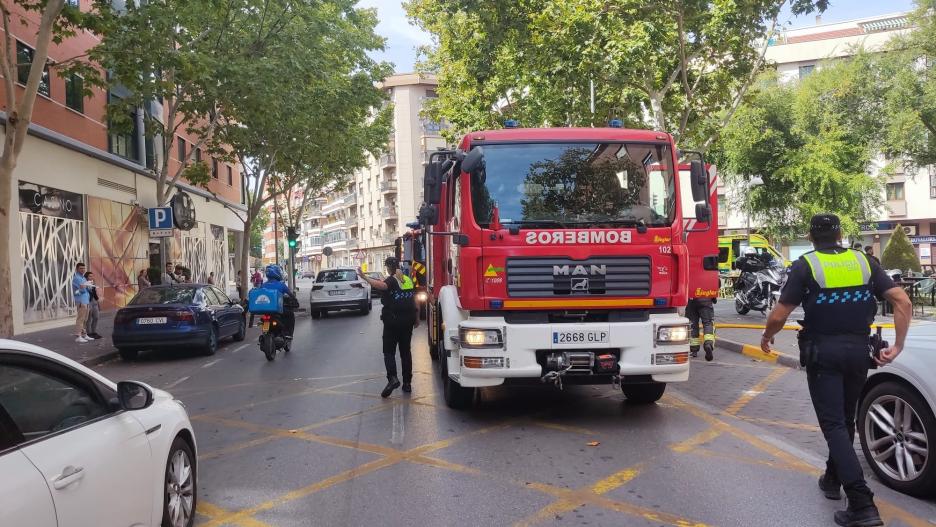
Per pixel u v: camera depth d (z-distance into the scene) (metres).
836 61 31.28
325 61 20.83
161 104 27.22
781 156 30.69
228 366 12.18
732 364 10.64
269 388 9.69
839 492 4.69
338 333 17.55
